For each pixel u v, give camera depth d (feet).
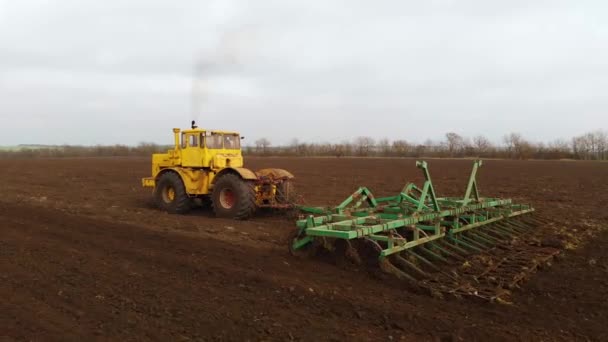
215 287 17.93
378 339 13.74
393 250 19.74
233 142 38.75
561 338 14.08
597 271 21.20
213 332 14.02
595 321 15.40
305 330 14.25
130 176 77.97
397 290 18.08
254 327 14.39
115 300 16.40
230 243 24.80
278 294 17.22
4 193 50.08
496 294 17.35
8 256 21.71
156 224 30.73
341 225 20.58
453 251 23.62
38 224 28.99
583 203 44.68
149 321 14.69
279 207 34.65
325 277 19.31
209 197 38.78
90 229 27.61
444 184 63.52
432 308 16.26
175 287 17.83
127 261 21.24
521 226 30.94
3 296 16.60
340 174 80.38
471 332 14.30
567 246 25.31
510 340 13.84
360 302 16.51
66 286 17.75
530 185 62.23
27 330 13.85
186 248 23.32
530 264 21.50
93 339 13.35
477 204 28.27
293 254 22.22
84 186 61.26
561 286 18.95
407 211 25.25
